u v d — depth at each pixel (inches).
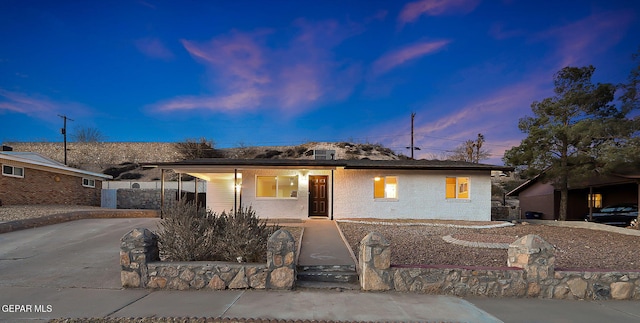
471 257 317.1
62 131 1326.3
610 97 609.6
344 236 411.2
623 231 516.1
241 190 621.6
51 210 570.6
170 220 270.2
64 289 218.7
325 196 634.2
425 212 634.2
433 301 206.5
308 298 208.8
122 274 224.2
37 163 684.7
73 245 349.4
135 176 1407.5
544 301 213.0
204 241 252.5
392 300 206.7
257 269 225.0
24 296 204.4
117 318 172.9
